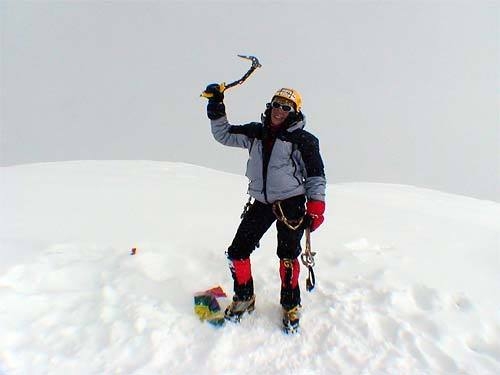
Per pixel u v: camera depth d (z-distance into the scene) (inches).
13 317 115.1
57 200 228.1
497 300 144.5
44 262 142.6
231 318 122.8
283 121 116.1
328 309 129.4
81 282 135.7
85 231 175.9
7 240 159.0
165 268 148.3
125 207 218.2
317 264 160.9
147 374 101.4
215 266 152.5
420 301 141.3
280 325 123.4
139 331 114.3
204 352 110.3
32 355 104.0
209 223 196.7
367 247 185.6
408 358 112.7
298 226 117.5
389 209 282.0
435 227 235.6
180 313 123.9
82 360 104.2
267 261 156.8
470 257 184.4
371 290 141.4
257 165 119.1
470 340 124.4
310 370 107.3
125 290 131.1
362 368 108.6
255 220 123.8
